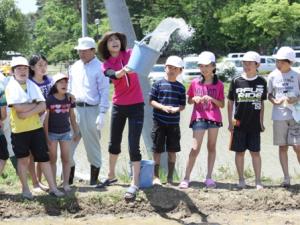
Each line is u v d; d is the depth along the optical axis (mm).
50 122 7574
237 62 36406
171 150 8031
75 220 7301
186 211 7566
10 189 7953
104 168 10211
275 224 7266
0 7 51156
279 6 43281
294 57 7957
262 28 46250
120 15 9484
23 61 7281
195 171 10055
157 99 7938
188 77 32594
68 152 7699
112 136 7742
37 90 7344
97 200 7527
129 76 7488
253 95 7848
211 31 50406
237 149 7984
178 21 7676
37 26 65500
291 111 7965
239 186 8070
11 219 7281
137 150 7547
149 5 52781
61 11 62625
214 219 7422
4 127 7797
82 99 7766
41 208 7398
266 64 39312
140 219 7371
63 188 7801
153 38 7535
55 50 56812
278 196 7820
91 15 59812
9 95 7262
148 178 7797
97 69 7742
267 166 10727
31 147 7438
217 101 7902
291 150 12109
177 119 7965
